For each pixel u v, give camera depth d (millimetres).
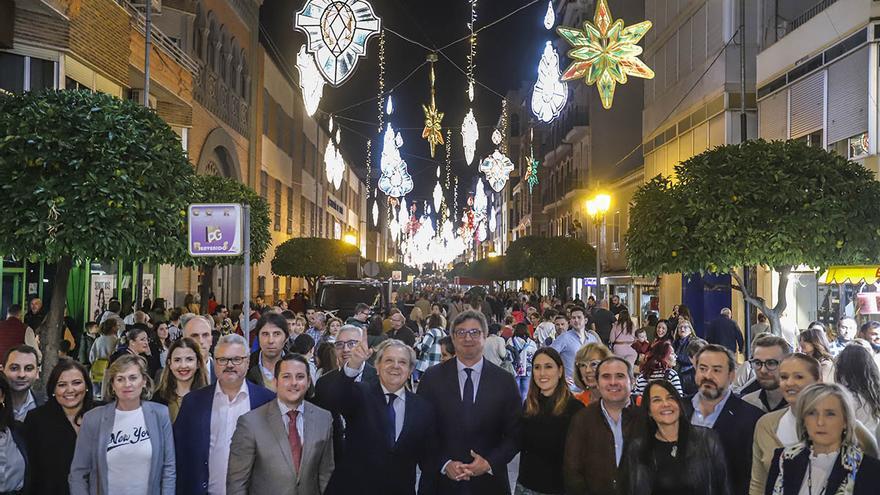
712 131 26359
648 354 9477
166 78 22734
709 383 6148
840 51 19594
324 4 9109
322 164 64500
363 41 9148
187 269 29312
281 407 5754
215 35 32094
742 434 5988
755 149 13844
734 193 13477
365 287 25609
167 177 11578
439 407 6410
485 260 60281
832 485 4488
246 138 37719
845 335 11219
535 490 6457
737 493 5949
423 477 6320
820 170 13430
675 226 13828
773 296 22422
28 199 10352
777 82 23047
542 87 10398
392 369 6074
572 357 11961
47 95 10938
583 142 48469
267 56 42750
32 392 7590
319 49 9109
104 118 10820
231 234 9695
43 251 10492
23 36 15656
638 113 45031
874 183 13570
